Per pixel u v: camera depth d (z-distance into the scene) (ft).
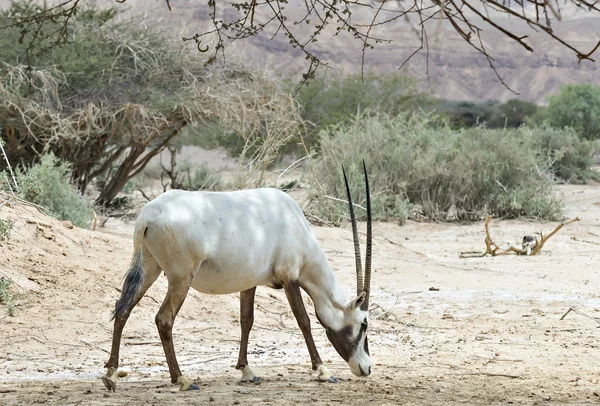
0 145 94.79
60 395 43.50
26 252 75.77
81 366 55.83
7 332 63.05
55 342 62.44
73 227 87.86
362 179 171.83
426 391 47.19
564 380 52.37
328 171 175.52
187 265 46.44
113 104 161.58
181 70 176.35
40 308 67.87
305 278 51.70
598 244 147.23
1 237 73.31
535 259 127.03
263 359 60.90
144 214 46.55
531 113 516.73
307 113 315.37
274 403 41.47
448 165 182.91
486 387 49.14
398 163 183.21
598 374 54.85
